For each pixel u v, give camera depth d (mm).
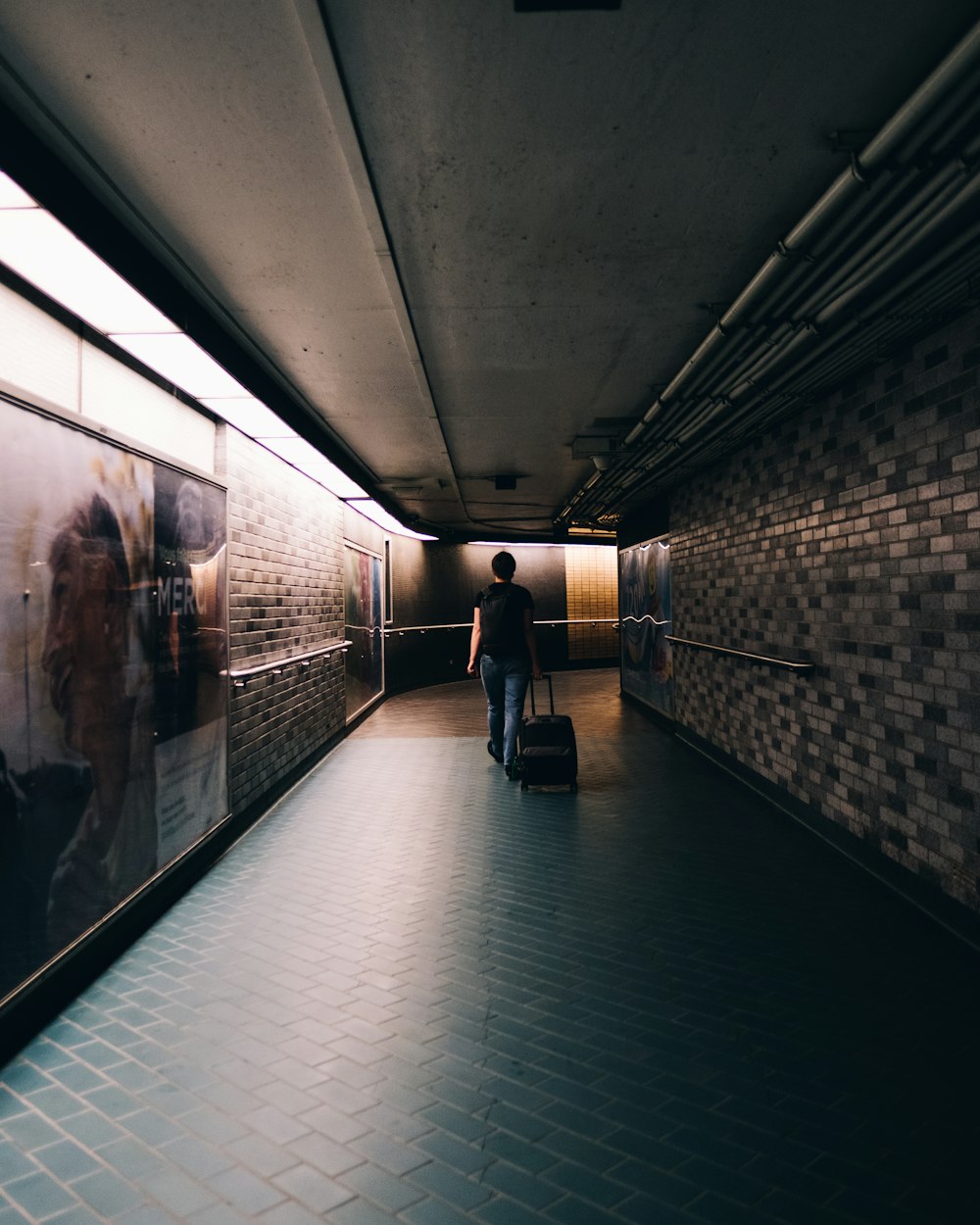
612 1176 2012
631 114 2354
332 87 2162
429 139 2457
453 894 4117
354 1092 2389
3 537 2584
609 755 8008
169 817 3994
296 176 2621
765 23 1982
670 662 9266
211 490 4680
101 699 3283
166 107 2234
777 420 5410
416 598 14703
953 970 3166
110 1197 1950
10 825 2609
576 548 18219
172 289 3332
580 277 3531
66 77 2100
